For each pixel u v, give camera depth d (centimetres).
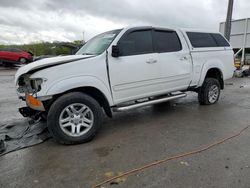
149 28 461
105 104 408
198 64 540
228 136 388
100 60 389
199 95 597
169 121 477
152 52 455
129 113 545
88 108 376
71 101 360
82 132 374
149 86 455
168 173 278
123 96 425
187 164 297
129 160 312
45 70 347
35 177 277
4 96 769
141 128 439
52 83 349
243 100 668
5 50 1944
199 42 553
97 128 386
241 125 444
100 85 389
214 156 317
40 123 471
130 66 420
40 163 310
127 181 264
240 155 318
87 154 333
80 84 368
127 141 377
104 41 433
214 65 577
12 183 266
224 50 607
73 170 291
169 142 368
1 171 292
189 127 437
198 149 339
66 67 359
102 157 323
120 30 432
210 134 399
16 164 308
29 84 367
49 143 376
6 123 478
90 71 377
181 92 539
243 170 280
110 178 270
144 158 316
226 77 622
